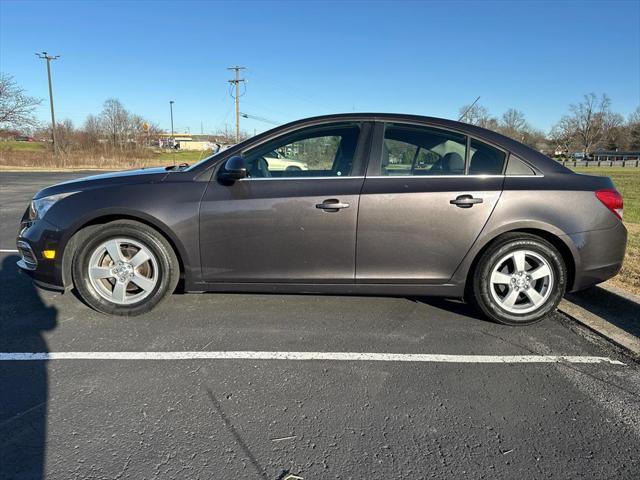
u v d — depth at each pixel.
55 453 2.12
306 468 2.05
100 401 2.54
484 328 3.60
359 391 2.69
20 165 42.31
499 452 2.18
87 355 3.07
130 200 3.48
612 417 2.47
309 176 3.56
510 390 2.72
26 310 3.85
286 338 3.37
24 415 2.40
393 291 3.58
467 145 3.58
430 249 3.47
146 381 2.76
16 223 8.70
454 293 3.57
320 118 3.67
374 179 3.50
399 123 3.63
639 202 13.17
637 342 3.33
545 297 3.57
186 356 3.08
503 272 3.60
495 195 3.43
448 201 3.42
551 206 3.43
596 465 2.10
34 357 3.04
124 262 3.61
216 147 5.27
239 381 2.78
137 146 61.19
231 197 3.48
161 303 3.84
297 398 2.61
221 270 3.56
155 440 2.23
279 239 3.48
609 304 3.99
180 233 3.49
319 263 3.51
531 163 3.55
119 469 2.02
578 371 2.96
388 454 2.16
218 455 2.13
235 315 3.79
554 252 3.49
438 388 2.73
